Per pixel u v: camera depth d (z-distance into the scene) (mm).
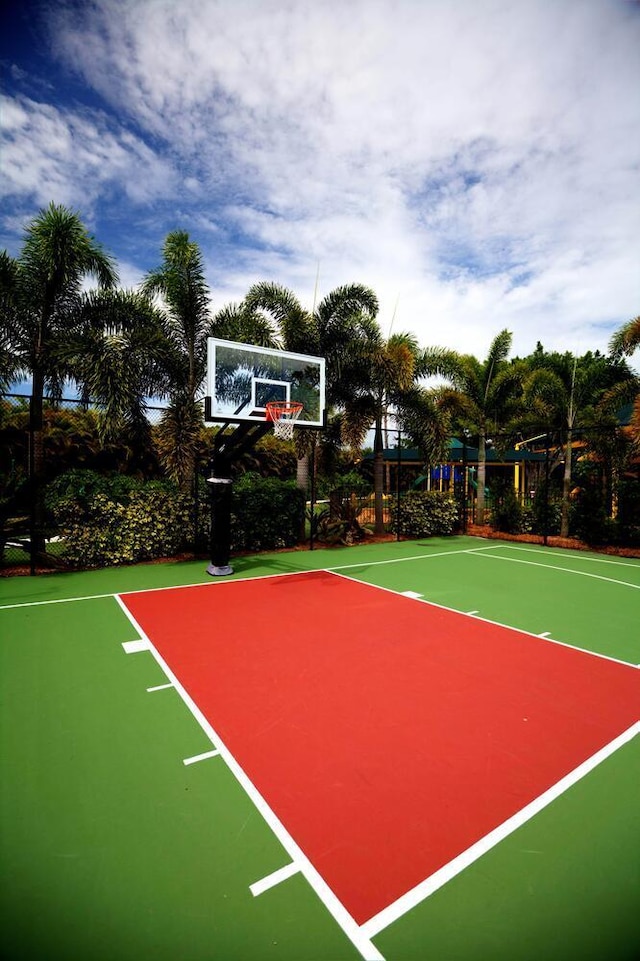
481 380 17625
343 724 3777
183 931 2014
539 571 9789
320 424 10281
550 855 2449
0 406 11617
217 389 9031
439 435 13992
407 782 3051
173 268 12039
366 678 4637
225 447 9484
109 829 2615
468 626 6242
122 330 11383
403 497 15000
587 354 19094
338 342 13305
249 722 3803
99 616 6562
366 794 2932
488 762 3273
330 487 15867
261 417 9383
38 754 3342
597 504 12773
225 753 3373
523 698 4238
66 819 2689
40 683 4480
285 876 2305
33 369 10227
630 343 12336
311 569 9898
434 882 2275
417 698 4230
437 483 28172
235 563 10492
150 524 10492
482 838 2566
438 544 13500
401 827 2646
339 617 6590
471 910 2127
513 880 2291
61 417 18625
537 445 26094
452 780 3070
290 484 12867
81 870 2326
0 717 3859
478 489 17422
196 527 11086
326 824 2668
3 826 2633
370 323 13562
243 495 11875
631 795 2934
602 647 5523
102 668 4828
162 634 5848
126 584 8453
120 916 2078
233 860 2400
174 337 12312
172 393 12352
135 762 3258
